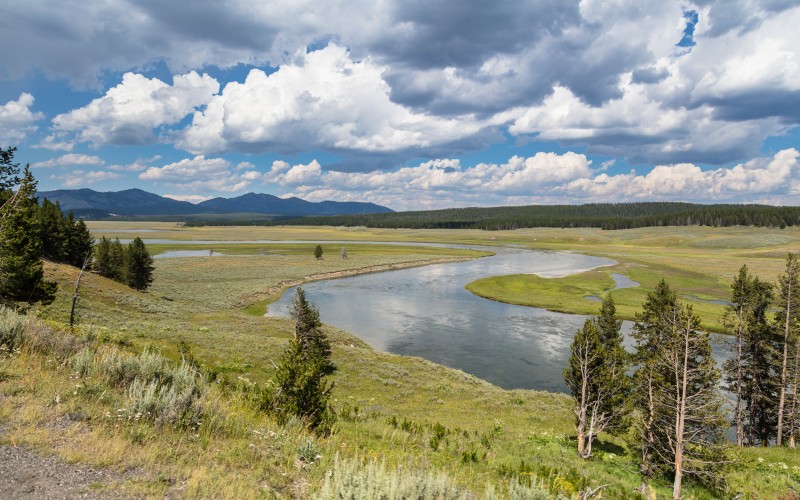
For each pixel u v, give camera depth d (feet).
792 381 97.91
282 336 153.38
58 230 215.92
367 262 431.84
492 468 42.68
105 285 187.83
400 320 208.44
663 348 71.15
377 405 85.92
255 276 331.57
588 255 551.59
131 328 118.52
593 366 70.69
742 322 105.81
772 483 61.41
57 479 20.90
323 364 44.52
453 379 120.78
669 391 65.05
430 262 467.52
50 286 107.14
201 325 159.63
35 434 24.54
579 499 35.29
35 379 32.22
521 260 490.49
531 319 212.64
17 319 40.83
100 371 35.60
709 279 335.88
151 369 36.76
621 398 70.74
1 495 18.89
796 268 98.68
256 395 44.11
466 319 211.41
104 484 21.09
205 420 32.14
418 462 37.14
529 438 70.59
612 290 283.79
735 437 107.76
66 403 29.22
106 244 239.71
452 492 22.17
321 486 25.25
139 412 29.07
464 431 61.21
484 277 353.10
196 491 22.04
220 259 430.61
